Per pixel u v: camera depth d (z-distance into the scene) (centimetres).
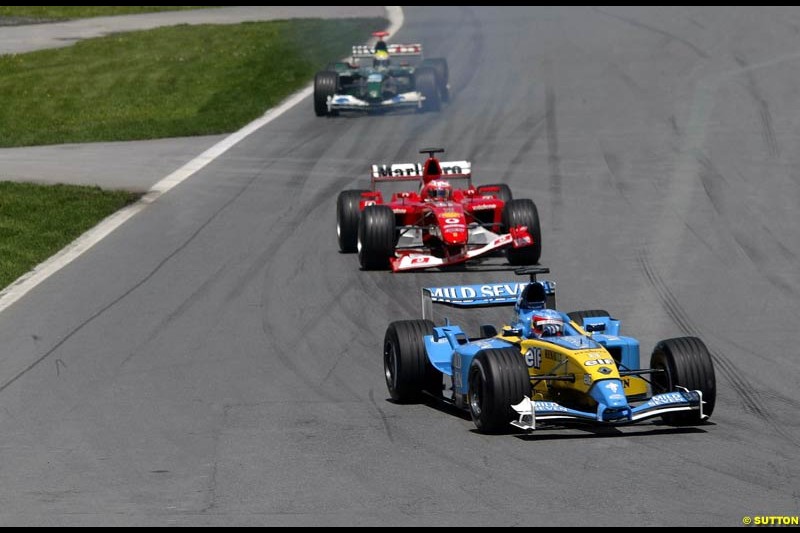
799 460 4222
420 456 4409
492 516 3753
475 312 6800
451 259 7631
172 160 11694
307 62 16988
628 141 11319
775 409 4909
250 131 12938
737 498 3838
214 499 4044
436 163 8325
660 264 7594
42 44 19912
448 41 18125
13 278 7844
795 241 8006
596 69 15025
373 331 6431
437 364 5016
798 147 10694
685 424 4691
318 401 5259
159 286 7500
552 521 3691
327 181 10494
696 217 8719
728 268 7450
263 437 4756
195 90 15438
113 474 4372
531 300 5025
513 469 4203
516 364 4519
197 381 5647
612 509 3769
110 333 6544
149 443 4747
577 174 10219
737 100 12719
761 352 5822
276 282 7519
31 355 6200
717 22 17650
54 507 4016
